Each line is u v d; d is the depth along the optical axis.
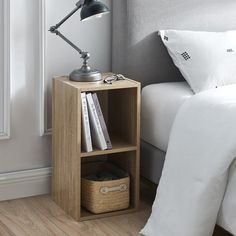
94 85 3.91
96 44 4.29
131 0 4.16
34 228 3.88
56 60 4.20
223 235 3.81
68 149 3.99
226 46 4.16
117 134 4.22
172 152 3.75
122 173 4.16
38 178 4.28
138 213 4.08
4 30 4.04
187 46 4.15
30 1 4.08
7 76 4.08
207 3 4.36
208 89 4.06
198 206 3.56
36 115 4.22
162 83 4.25
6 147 4.18
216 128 3.56
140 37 4.22
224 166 3.48
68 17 3.98
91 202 4.01
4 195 4.21
